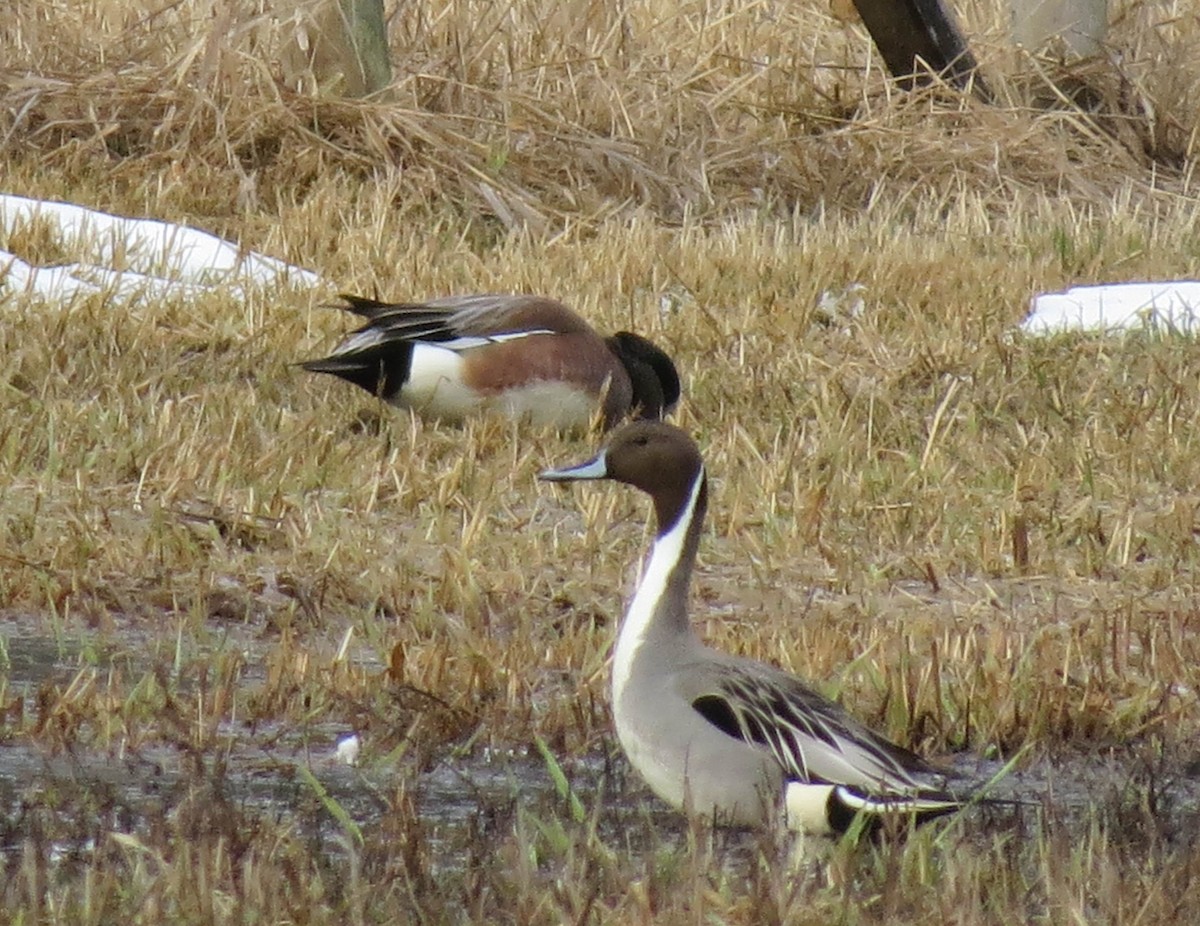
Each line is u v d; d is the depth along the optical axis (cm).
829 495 1210
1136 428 1350
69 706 831
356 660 938
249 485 1151
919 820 727
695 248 1742
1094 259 1822
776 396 1389
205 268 1580
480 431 1258
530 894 639
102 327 1392
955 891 654
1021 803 780
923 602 1072
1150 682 934
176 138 1875
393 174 1853
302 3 1902
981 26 2366
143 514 1102
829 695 882
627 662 753
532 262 1681
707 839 704
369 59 1945
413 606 1007
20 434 1186
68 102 1894
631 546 1119
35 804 737
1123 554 1145
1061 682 916
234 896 625
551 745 841
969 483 1259
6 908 604
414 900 625
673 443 762
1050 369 1476
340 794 778
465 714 855
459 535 1105
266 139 1897
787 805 715
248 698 870
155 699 856
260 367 1381
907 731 870
